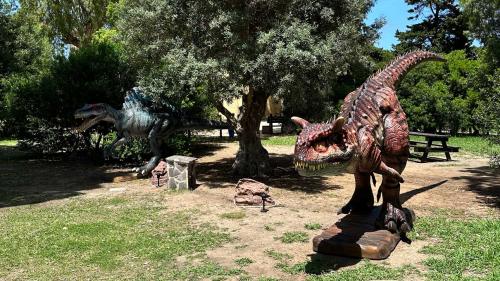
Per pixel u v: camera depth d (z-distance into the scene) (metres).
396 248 6.33
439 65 23.05
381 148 6.44
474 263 5.64
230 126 13.36
